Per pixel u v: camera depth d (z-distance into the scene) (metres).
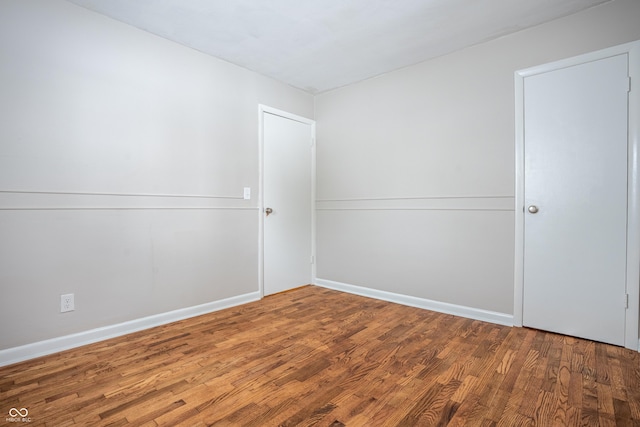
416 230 3.06
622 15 2.10
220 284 2.97
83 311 2.18
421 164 3.03
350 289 3.58
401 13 2.28
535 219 2.43
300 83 3.59
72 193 2.14
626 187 2.10
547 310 2.39
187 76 2.75
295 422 1.39
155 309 2.54
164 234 2.60
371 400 1.54
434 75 2.95
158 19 2.34
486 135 2.65
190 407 1.49
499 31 2.51
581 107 2.25
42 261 2.03
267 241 3.41
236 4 2.16
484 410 1.47
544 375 1.76
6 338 1.90
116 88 2.34
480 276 2.68
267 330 2.44
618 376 1.75
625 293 2.10
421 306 3.01
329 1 2.14
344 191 3.65
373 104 3.39
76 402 1.52
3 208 1.89
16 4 1.93
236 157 3.11
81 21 2.18
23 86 1.95
